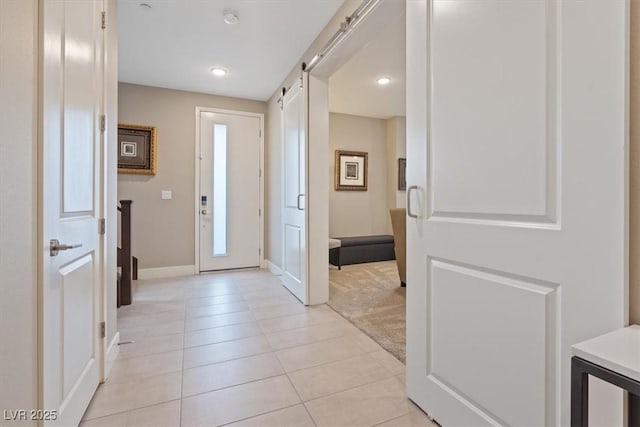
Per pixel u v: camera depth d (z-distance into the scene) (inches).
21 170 35.1
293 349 80.7
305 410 56.9
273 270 168.9
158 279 153.4
